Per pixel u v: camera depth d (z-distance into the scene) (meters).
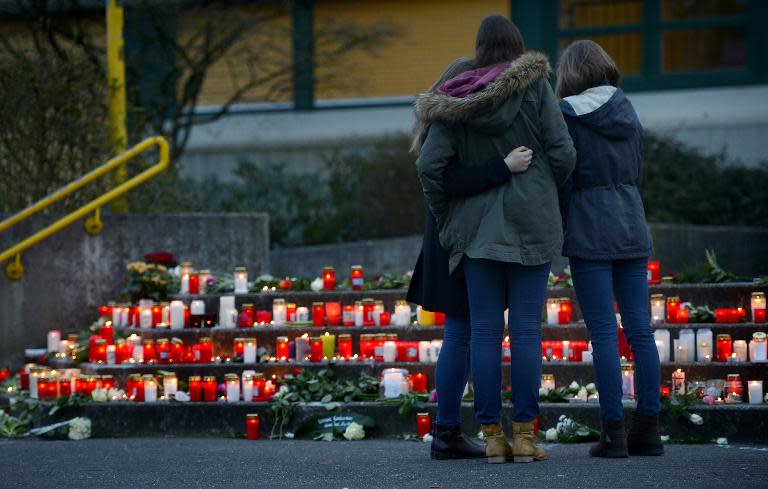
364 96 23.47
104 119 13.20
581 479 5.47
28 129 12.73
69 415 9.21
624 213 6.51
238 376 9.25
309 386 9.01
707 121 22.12
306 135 23.05
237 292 10.62
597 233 6.45
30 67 12.78
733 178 16.69
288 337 9.89
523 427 6.21
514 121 6.04
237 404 8.91
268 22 21.45
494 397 6.16
